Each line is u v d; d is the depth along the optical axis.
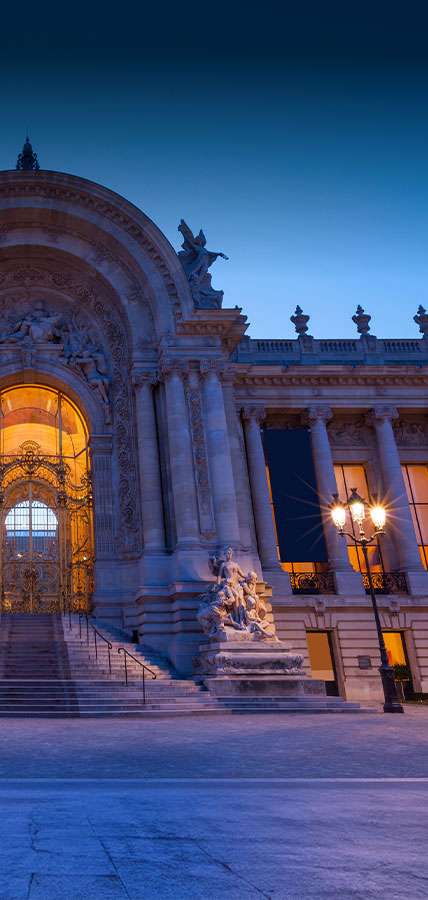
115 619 30.00
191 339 31.64
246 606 25.78
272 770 10.24
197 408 30.84
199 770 10.25
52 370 33.56
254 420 35.94
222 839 5.16
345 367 36.38
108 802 7.05
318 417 36.22
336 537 34.25
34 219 33.41
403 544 34.78
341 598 32.66
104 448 32.81
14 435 36.62
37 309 34.72
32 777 9.66
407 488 37.66
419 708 23.61
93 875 4.16
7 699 20.05
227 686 22.14
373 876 4.09
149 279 32.34
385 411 36.72
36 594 31.67
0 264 34.31
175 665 26.23
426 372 36.97
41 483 33.22
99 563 30.86
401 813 6.28
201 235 34.31
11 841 5.12
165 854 4.69
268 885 3.90
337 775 9.76
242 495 31.08
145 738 14.04
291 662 23.56
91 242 33.81
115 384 33.66
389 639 33.09
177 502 29.38
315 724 16.77
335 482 35.19
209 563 28.03
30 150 36.84
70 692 20.88
